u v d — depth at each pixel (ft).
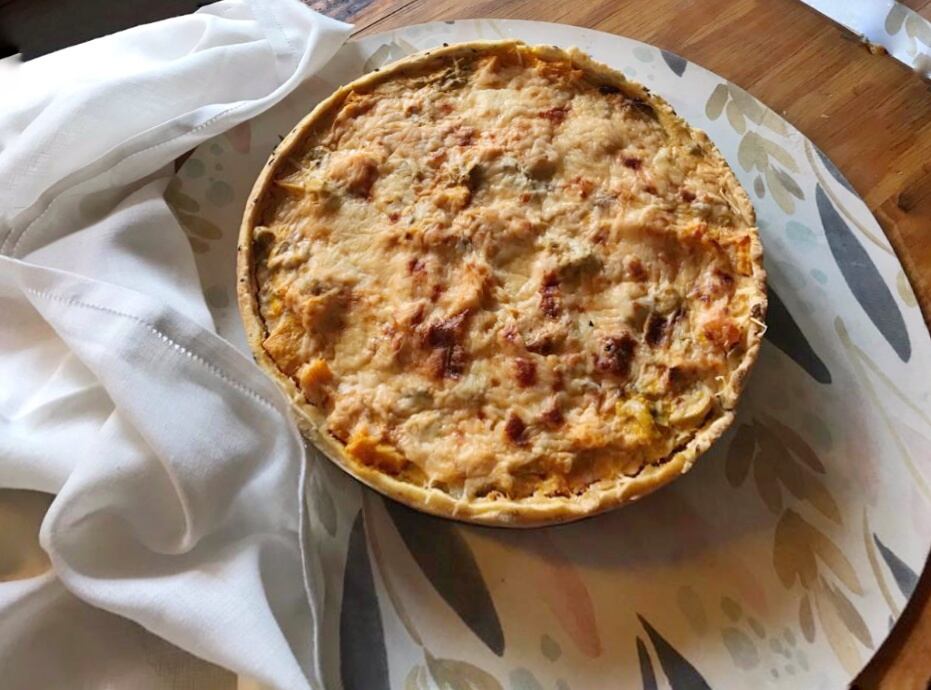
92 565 0.99
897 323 1.24
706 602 1.07
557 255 1.15
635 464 1.06
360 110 1.29
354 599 1.08
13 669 0.98
